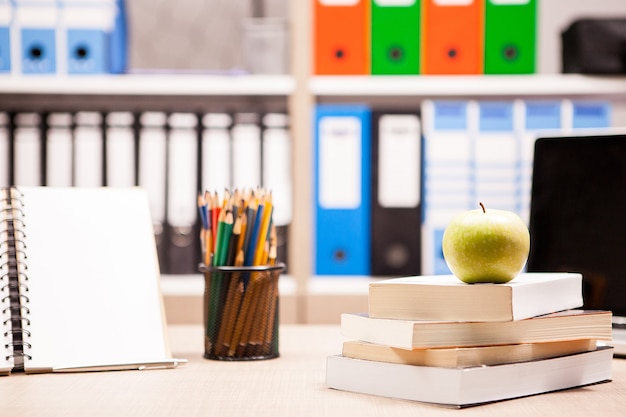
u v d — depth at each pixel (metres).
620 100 2.49
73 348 0.92
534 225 1.15
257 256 1.01
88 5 2.16
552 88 2.17
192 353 1.07
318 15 2.19
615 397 0.78
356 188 2.15
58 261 0.97
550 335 0.81
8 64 2.14
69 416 0.69
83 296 0.96
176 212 2.09
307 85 2.14
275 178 2.10
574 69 2.21
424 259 2.16
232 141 2.09
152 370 0.93
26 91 2.15
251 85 2.16
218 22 2.55
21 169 2.06
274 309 1.02
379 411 0.71
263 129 2.09
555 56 2.62
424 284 0.79
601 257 1.09
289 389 0.82
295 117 2.14
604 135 1.12
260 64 2.22
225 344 1.00
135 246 1.01
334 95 2.50
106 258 0.99
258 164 2.10
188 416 0.70
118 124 2.07
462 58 2.19
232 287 1.00
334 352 1.09
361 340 0.82
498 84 2.18
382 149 2.15
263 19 2.54
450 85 2.18
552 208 1.14
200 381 0.86
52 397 0.77
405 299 0.80
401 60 2.20
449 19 2.19
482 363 0.76
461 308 0.77
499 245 0.80
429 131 2.13
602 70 2.15
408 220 2.16
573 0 2.62
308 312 2.10
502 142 2.12
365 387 0.79
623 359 1.02
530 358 0.80
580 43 2.16
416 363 0.76
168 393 0.79
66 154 2.07
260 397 0.78
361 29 2.19
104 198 1.04
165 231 2.08
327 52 2.19
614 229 1.09
